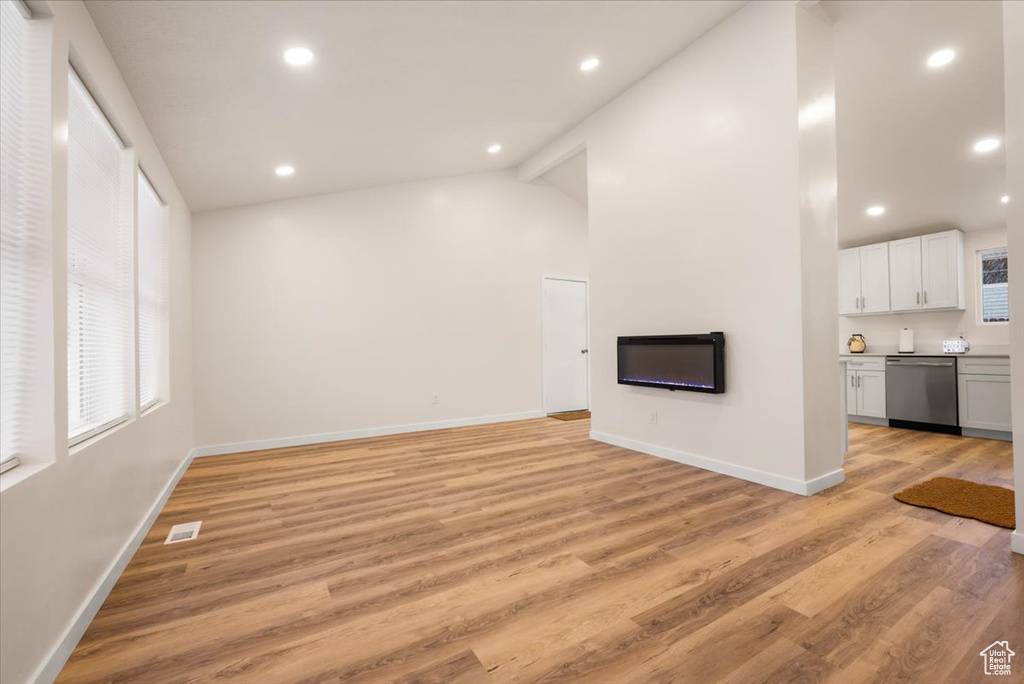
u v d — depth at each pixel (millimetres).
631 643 1447
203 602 1730
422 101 3350
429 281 5375
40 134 1425
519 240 5980
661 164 3707
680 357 3484
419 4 2322
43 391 1390
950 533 2203
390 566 1999
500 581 1848
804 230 2803
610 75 3725
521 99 3799
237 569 1992
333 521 2541
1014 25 1937
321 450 4332
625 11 2895
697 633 1487
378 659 1396
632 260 3996
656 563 1965
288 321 4645
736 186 3135
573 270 6402
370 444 4555
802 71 2807
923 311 5012
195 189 3770
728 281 3195
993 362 4191
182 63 2256
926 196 4406
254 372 4488
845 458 3592
